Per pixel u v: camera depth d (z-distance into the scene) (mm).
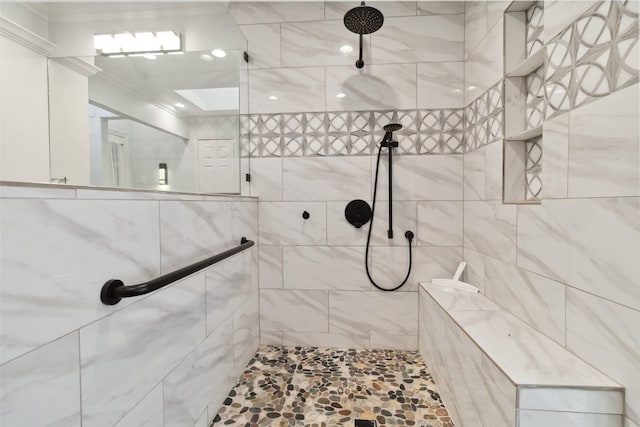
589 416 639
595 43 690
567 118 788
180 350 853
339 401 1161
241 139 1586
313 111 1555
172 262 817
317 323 1598
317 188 1566
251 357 1485
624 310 623
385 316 1568
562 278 815
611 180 651
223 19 1527
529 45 1094
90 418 538
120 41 1583
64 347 485
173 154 1621
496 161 1196
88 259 535
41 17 1553
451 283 1438
